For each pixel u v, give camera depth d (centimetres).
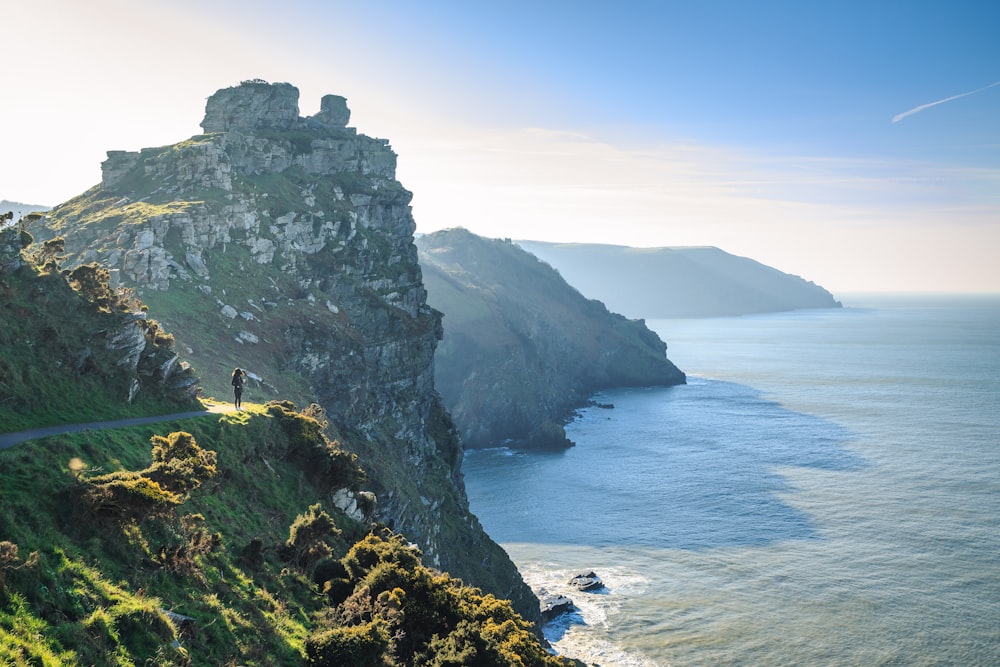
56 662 2625
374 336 13150
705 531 15100
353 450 10069
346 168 15675
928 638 10450
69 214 12550
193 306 9794
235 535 4703
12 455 3709
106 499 3534
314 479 6366
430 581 5331
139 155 13475
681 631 10894
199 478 4366
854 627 10825
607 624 11175
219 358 9044
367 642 3909
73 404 4969
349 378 11319
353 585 4962
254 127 14988
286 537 5303
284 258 12231
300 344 10750
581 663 9750
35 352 4991
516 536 15262
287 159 14425
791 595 11956
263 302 10925
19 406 4566
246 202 12212
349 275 13412
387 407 12731
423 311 15312
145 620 3145
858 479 18450
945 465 19675
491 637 5025
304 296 11775
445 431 15338
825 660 9975
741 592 12144
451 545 11806
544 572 13312
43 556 3077
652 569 13262
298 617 4266
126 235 10381
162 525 3978
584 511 16788
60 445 4028
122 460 4341
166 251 10269
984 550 13550
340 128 16912
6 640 2553
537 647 5775
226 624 3616
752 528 15125
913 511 15838
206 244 11131
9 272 5309
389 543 5647
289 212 12800
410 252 16125
